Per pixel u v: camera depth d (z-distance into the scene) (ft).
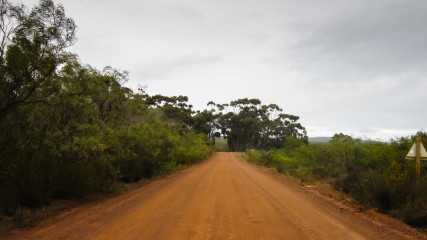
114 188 39.93
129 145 48.32
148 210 26.58
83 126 33.45
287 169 75.05
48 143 30.17
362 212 27.20
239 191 38.14
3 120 26.89
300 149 103.91
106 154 40.55
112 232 19.51
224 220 22.54
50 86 30.32
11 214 24.73
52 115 32.68
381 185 29.73
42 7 27.32
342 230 19.92
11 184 25.14
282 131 322.34
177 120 194.29
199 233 19.04
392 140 47.91
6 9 25.85
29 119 29.32
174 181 50.85
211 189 40.01
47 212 26.37
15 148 26.27
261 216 23.93
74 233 19.62
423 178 29.37
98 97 43.91
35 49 27.30
